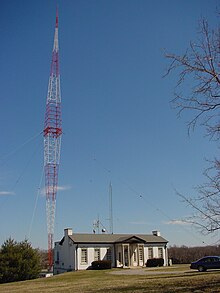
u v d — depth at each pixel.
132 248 57.16
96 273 42.69
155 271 41.16
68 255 54.47
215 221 13.92
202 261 37.59
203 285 20.28
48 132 60.44
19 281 41.44
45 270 63.19
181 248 66.38
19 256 43.97
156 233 64.75
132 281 27.75
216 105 14.98
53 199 62.34
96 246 54.50
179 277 28.08
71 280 34.75
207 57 14.66
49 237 60.72
